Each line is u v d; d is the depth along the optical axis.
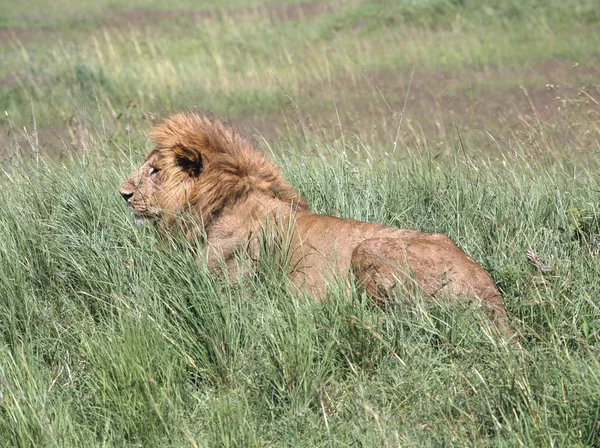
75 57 36.47
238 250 11.31
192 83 32.94
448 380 9.14
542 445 7.93
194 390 9.62
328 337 9.73
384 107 29.41
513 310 10.50
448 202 13.21
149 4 60.16
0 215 12.80
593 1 40.28
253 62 36.84
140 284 10.96
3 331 10.66
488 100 29.42
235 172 11.30
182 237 11.38
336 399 9.21
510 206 13.05
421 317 9.79
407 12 43.19
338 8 48.84
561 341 9.62
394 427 8.41
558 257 11.58
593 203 12.95
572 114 19.98
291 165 14.57
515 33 38.53
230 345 9.90
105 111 27.73
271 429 8.78
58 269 11.77
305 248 10.98
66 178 14.00
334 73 34.81
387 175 14.33
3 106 30.50
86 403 9.33
